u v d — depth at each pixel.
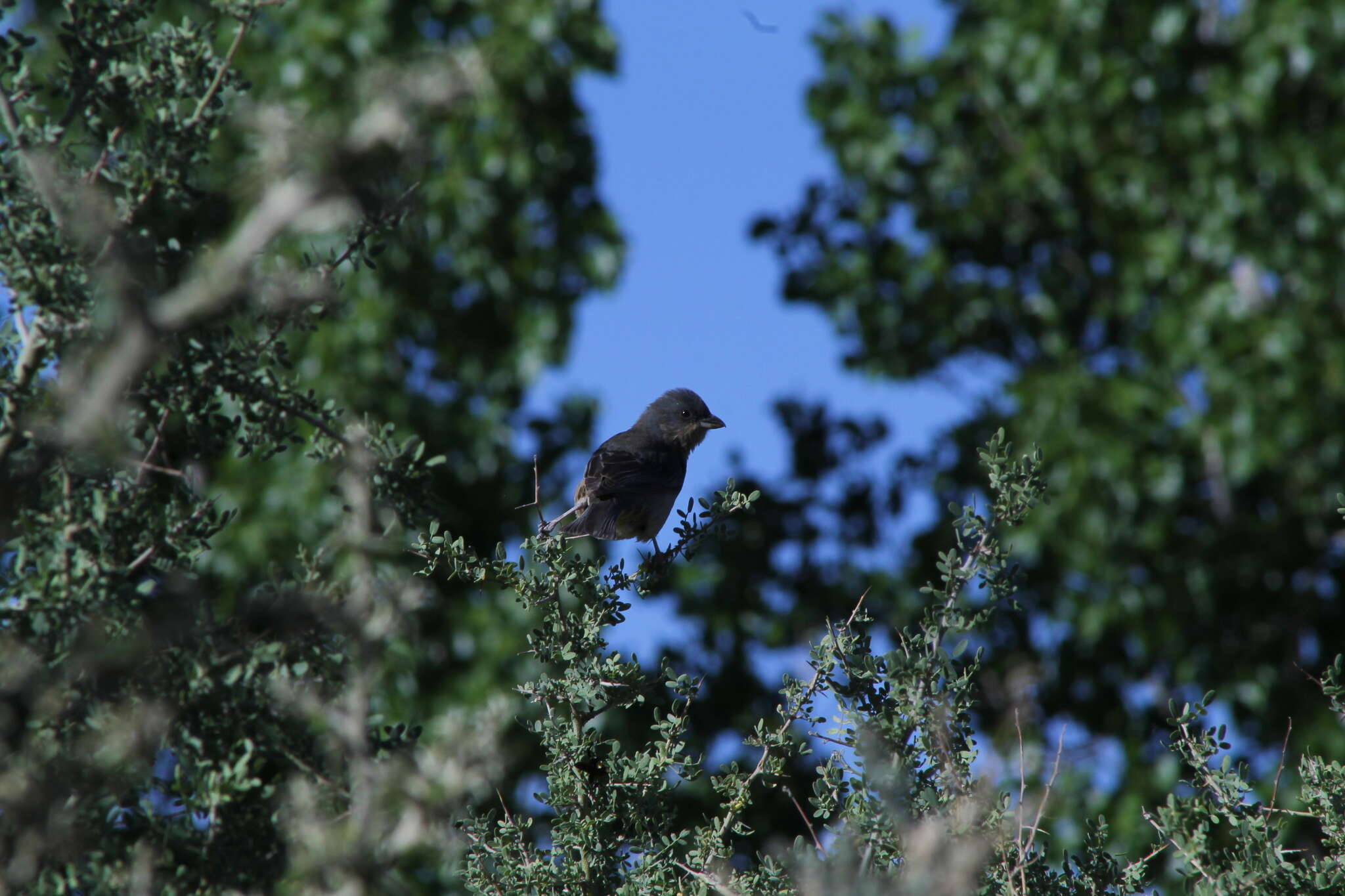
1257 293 17.98
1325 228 17.41
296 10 16.56
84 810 4.49
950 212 19.81
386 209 3.54
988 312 19.66
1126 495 17.38
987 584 6.45
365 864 3.75
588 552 14.33
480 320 17.86
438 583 15.98
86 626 4.54
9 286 5.13
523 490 17.48
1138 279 18.23
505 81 17.17
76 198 4.76
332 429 5.97
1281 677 17.59
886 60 20.05
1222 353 17.38
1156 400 17.77
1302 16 17.23
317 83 16.17
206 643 4.78
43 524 5.20
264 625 4.64
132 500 5.34
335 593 5.09
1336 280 17.38
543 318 17.88
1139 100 18.17
